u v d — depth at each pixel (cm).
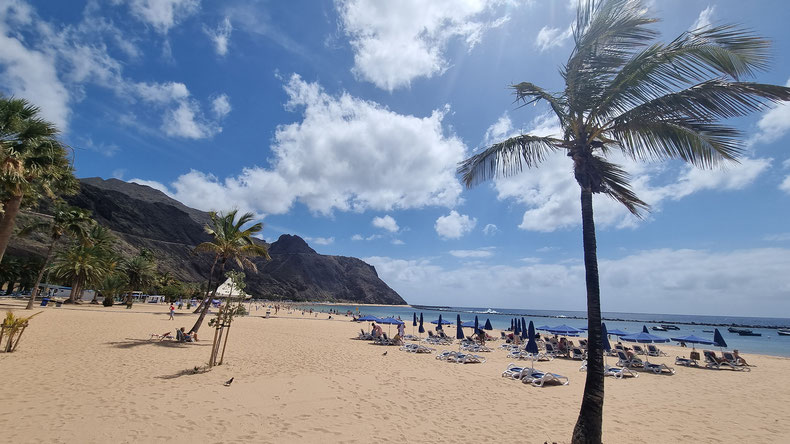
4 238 1167
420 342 2394
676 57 479
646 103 524
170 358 1180
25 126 1195
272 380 983
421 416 746
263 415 683
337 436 603
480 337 2378
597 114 577
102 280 3897
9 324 1086
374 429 650
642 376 1430
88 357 1098
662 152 553
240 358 1291
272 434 590
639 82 513
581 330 2297
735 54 446
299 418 683
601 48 577
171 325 2262
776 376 1553
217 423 623
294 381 990
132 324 2138
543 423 723
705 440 688
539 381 1106
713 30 455
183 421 619
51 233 2773
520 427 693
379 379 1097
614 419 804
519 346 2089
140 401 711
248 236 1734
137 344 1395
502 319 11812
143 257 5278
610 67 562
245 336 2005
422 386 1032
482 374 1259
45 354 1091
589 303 549
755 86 443
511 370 1252
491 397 934
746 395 1138
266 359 1311
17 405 635
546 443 605
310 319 4681
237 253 1731
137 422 598
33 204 1709
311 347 1764
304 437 588
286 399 807
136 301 5622
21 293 4694
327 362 1348
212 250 1703
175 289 6366
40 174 1276
